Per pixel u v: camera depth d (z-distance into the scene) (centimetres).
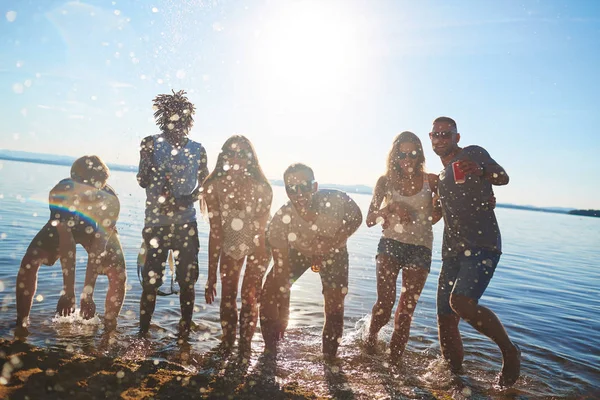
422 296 644
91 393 267
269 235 374
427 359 389
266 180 384
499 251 359
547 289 803
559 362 404
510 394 327
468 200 356
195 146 431
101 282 563
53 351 328
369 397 301
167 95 420
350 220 370
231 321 382
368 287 675
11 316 407
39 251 387
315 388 309
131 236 1005
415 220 402
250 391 293
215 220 383
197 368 329
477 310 343
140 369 312
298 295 589
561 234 2598
